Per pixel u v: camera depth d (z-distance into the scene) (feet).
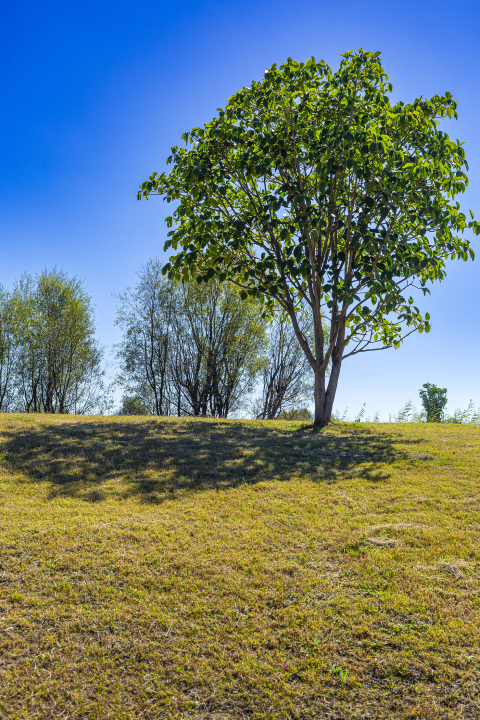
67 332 91.45
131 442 35.99
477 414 63.41
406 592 15.20
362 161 37.65
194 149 42.57
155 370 88.69
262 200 44.27
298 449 35.53
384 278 37.01
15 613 13.99
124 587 15.57
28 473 27.55
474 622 13.58
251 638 13.11
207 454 33.22
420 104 39.09
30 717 10.50
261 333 82.48
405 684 11.53
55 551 17.66
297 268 39.01
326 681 11.66
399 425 51.72
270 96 38.86
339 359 48.78
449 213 38.60
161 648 12.77
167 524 20.54
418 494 24.72
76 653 12.51
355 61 39.86
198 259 43.01
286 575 16.39
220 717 10.62
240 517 21.62
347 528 20.27
